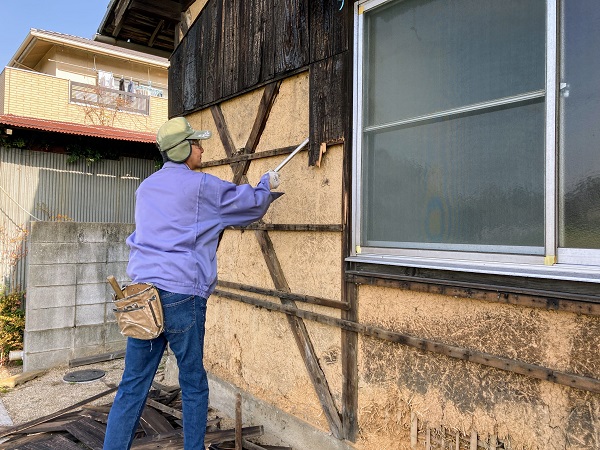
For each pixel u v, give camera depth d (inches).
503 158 81.1
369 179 105.7
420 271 90.8
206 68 165.2
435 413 87.6
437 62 91.8
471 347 81.9
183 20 185.8
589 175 69.8
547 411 72.2
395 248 98.3
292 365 123.1
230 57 151.1
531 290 72.7
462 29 87.7
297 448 118.2
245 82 142.7
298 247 121.8
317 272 115.5
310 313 115.2
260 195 99.6
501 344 77.7
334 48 111.0
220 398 150.3
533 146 77.0
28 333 218.5
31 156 327.6
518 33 79.0
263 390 133.8
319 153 114.0
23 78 429.1
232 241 151.4
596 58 68.9
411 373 92.0
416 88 95.9
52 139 331.9
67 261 229.5
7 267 309.3
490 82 83.1
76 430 126.4
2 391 190.9
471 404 82.0
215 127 162.1
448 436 85.9
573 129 71.7
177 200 91.5
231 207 95.4
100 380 203.6
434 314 88.1
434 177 92.3
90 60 526.0
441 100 91.0
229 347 149.9
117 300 88.2
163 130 96.6
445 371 86.0
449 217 89.5
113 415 88.0
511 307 76.6
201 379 93.2
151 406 138.9
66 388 192.9
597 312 65.6
